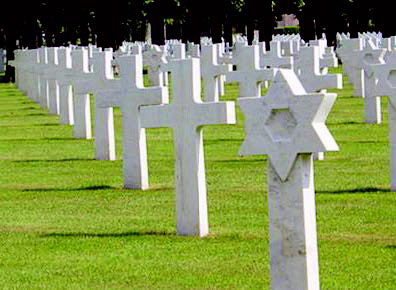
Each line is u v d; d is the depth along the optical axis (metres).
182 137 14.96
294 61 35.56
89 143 26.75
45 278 12.95
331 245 14.07
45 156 24.48
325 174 20.38
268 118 10.45
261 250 13.94
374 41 49.09
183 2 69.81
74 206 17.66
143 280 12.70
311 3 78.25
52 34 70.69
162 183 19.78
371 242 14.20
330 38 79.81
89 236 15.20
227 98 39.44
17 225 16.22
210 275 12.78
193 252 13.98
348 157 22.70
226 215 16.38
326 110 10.38
